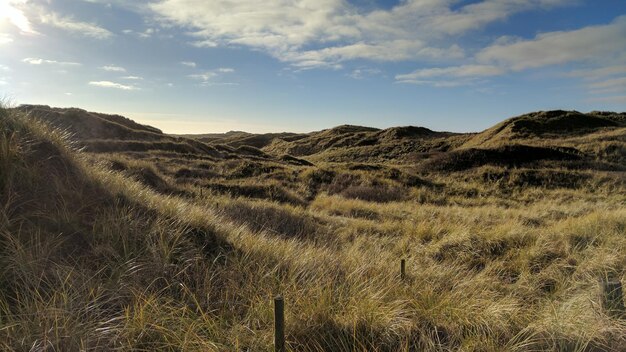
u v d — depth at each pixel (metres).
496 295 5.41
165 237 4.98
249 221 11.55
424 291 4.91
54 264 4.05
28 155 5.42
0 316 3.18
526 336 4.04
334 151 72.94
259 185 22.30
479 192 28.11
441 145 65.06
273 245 5.96
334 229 12.15
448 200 25.38
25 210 4.70
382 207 18.52
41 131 6.07
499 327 4.11
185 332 3.42
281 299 3.24
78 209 5.05
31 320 3.28
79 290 3.75
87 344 3.06
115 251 4.43
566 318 4.25
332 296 4.39
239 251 5.41
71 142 6.68
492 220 15.02
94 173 6.07
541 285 6.36
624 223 9.94
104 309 3.67
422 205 21.48
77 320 3.22
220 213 9.87
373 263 6.20
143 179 16.00
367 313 3.97
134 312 3.51
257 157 49.19
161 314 3.60
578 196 25.83
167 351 3.29
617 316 4.34
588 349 3.88
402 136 76.25
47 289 3.78
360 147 71.00
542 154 36.94
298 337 3.67
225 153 47.06
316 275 5.05
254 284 4.54
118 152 32.28
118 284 3.97
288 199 21.19
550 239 8.76
